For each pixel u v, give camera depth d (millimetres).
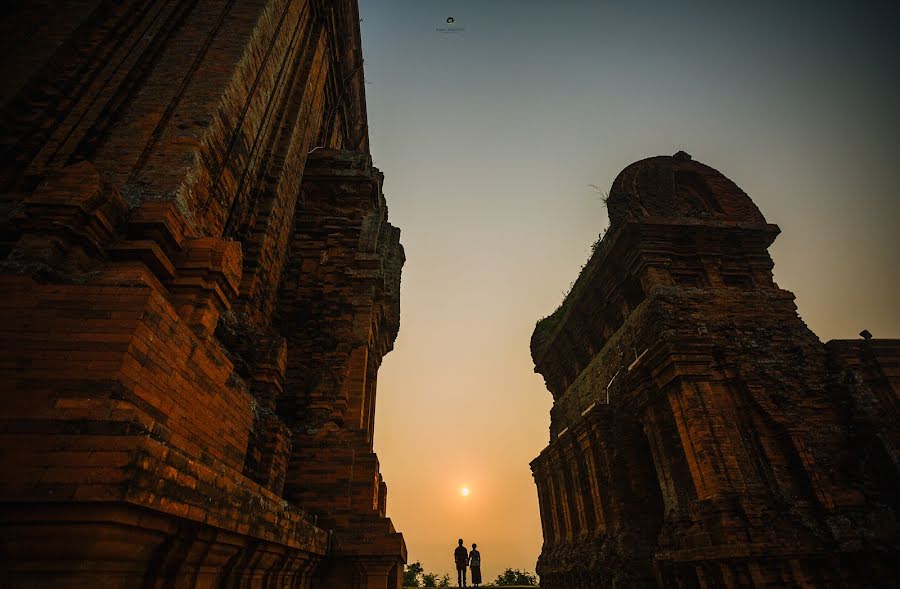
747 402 11922
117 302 3377
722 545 9672
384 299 12367
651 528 13617
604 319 18344
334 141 17047
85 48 7438
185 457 2939
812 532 9969
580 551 16391
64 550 2342
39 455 2480
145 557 2742
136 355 3248
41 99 6766
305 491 8031
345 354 10125
